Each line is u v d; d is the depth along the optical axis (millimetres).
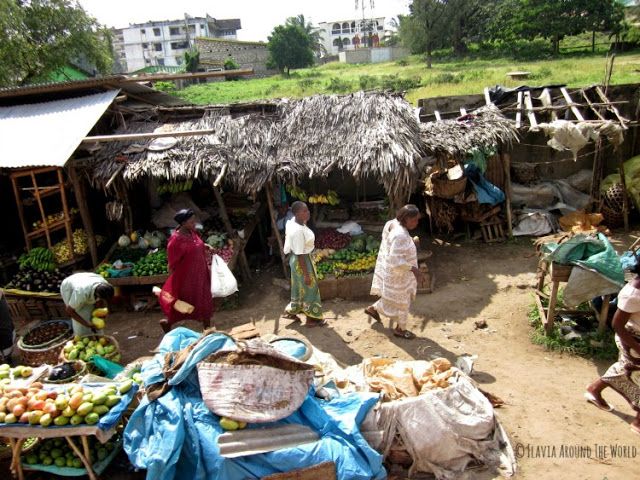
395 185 7996
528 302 7516
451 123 10031
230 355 4445
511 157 11406
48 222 8594
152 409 4207
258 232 10297
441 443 4316
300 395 4285
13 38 19922
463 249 9828
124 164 8438
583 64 29172
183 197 9852
